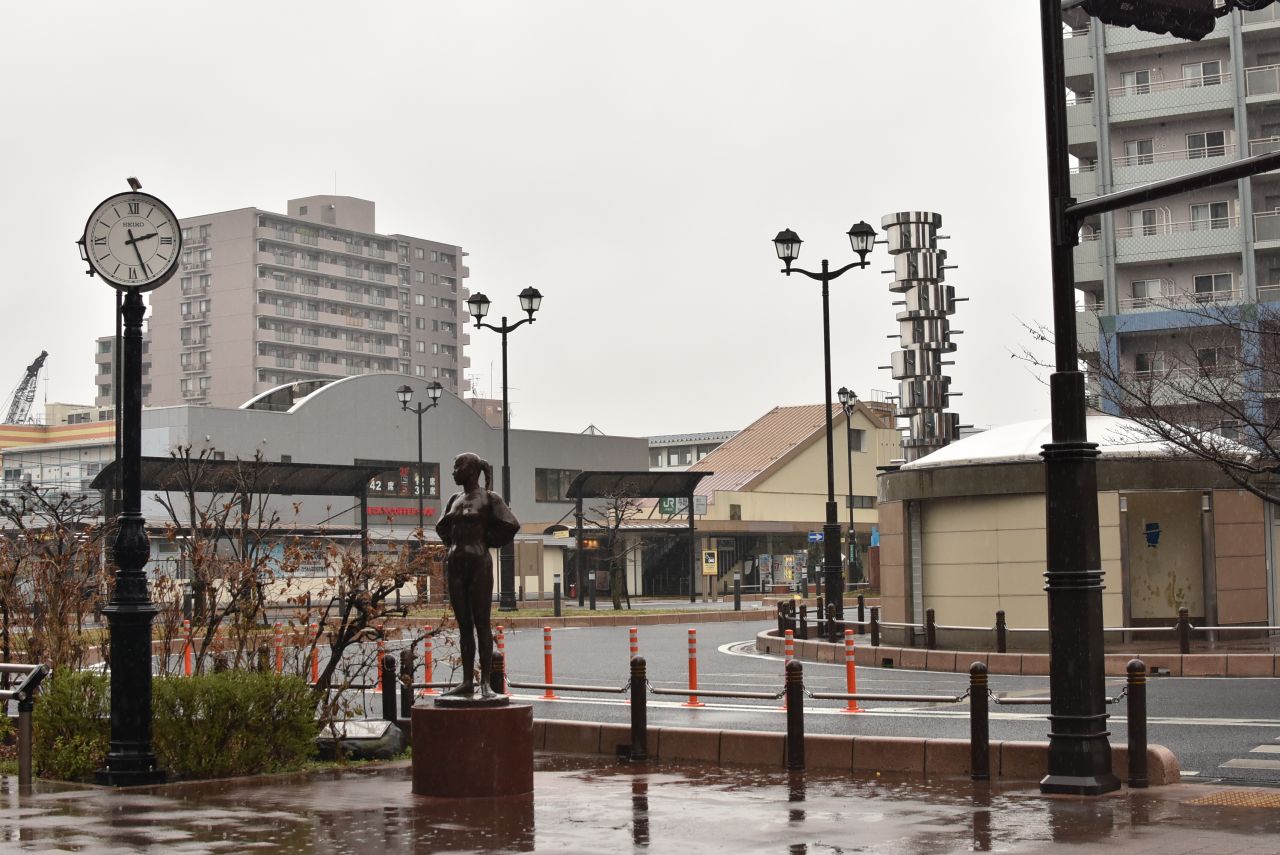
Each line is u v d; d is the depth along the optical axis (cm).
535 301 4472
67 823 1027
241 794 1181
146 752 1255
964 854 896
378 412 6838
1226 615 2586
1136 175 5772
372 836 975
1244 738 1515
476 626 1195
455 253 14612
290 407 6819
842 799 1151
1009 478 2600
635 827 1016
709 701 2042
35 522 4775
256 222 12494
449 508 1205
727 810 1095
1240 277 5647
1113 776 1150
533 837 972
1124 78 5862
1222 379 3120
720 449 8238
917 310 5506
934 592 2741
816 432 7981
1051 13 1184
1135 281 5809
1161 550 2730
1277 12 5609
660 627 4209
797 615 3584
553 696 2142
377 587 1519
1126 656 2323
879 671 2489
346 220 13650
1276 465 2336
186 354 12706
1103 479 2567
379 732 1477
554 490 7681
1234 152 5628
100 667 1600
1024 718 1738
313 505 6325
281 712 1359
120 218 1287
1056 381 1162
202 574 1552
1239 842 919
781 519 7719
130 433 1280
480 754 1160
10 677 1606
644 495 5900
